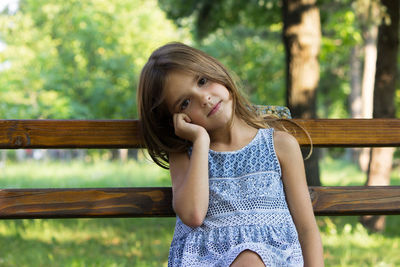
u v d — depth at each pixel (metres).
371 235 5.25
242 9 9.58
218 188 1.92
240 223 1.87
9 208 2.07
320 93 21.64
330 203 2.13
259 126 2.04
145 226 5.66
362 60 18.55
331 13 10.16
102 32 16.91
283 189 2.00
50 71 13.51
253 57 17.48
